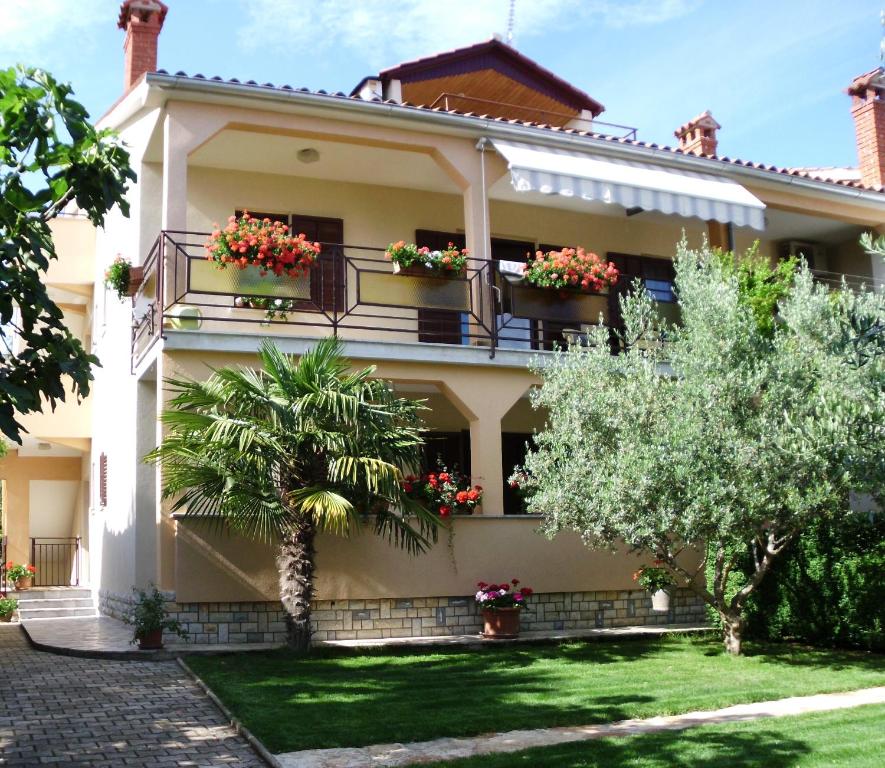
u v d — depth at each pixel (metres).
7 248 7.90
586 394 12.55
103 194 8.58
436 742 8.14
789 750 7.76
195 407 12.55
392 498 12.06
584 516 12.21
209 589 12.84
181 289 13.62
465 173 15.62
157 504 13.73
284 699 9.48
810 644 14.03
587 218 19.20
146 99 13.84
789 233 20.78
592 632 14.60
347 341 13.91
